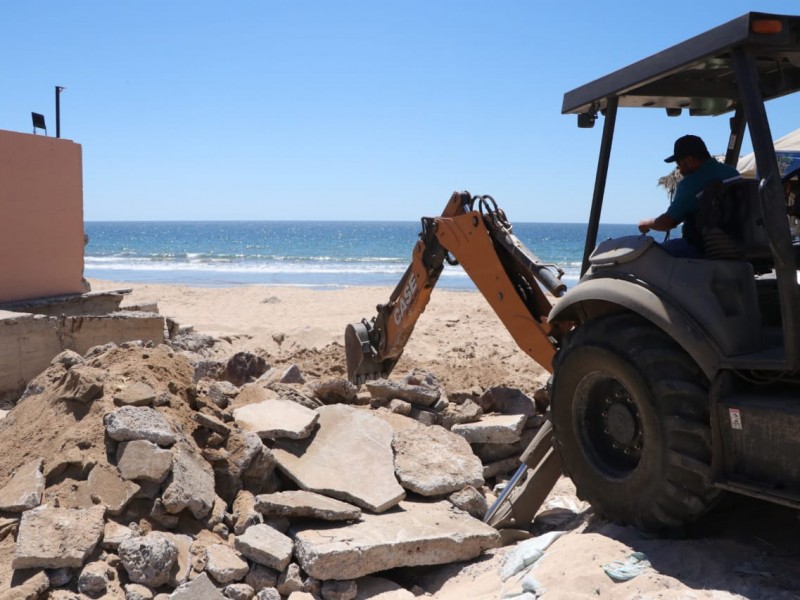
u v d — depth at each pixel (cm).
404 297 727
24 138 1035
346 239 11381
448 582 457
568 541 430
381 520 485
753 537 417
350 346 784
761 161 365
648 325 419
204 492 470
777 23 365
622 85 461
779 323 449
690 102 537
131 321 950
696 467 387
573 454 462
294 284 3078
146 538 418
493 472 623
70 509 435
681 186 445
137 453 464
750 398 377
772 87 502
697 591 359
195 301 2042
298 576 431
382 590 444
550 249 7356
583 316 481
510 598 392
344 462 536
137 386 518
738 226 418
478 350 1241
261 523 468
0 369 859
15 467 493
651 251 427
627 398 433
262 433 541
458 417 650
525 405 666
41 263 1064
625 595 368
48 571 399
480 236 606
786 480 358
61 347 916
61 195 1088
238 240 11075
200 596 398
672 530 419
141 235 13838
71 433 489
